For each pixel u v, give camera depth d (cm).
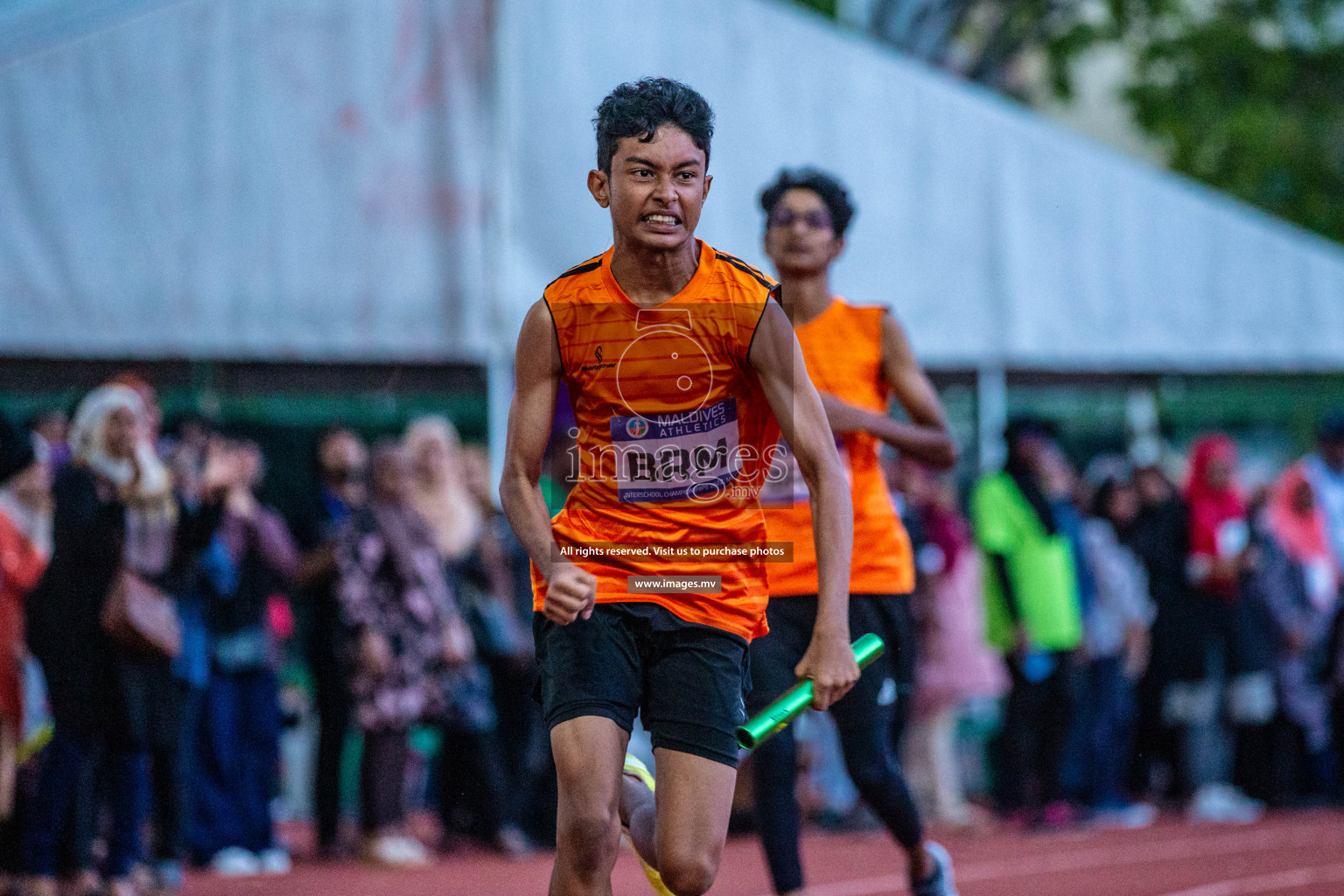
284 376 3041
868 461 1493
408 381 3097
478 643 2581
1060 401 3953
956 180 3072
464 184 2669
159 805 2031
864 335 1527
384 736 2375
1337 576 3328
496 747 2553
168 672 1912
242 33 2598
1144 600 3122
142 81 2556
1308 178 6216
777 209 1513
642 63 2809
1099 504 3206
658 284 1034
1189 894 1988
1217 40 6216
